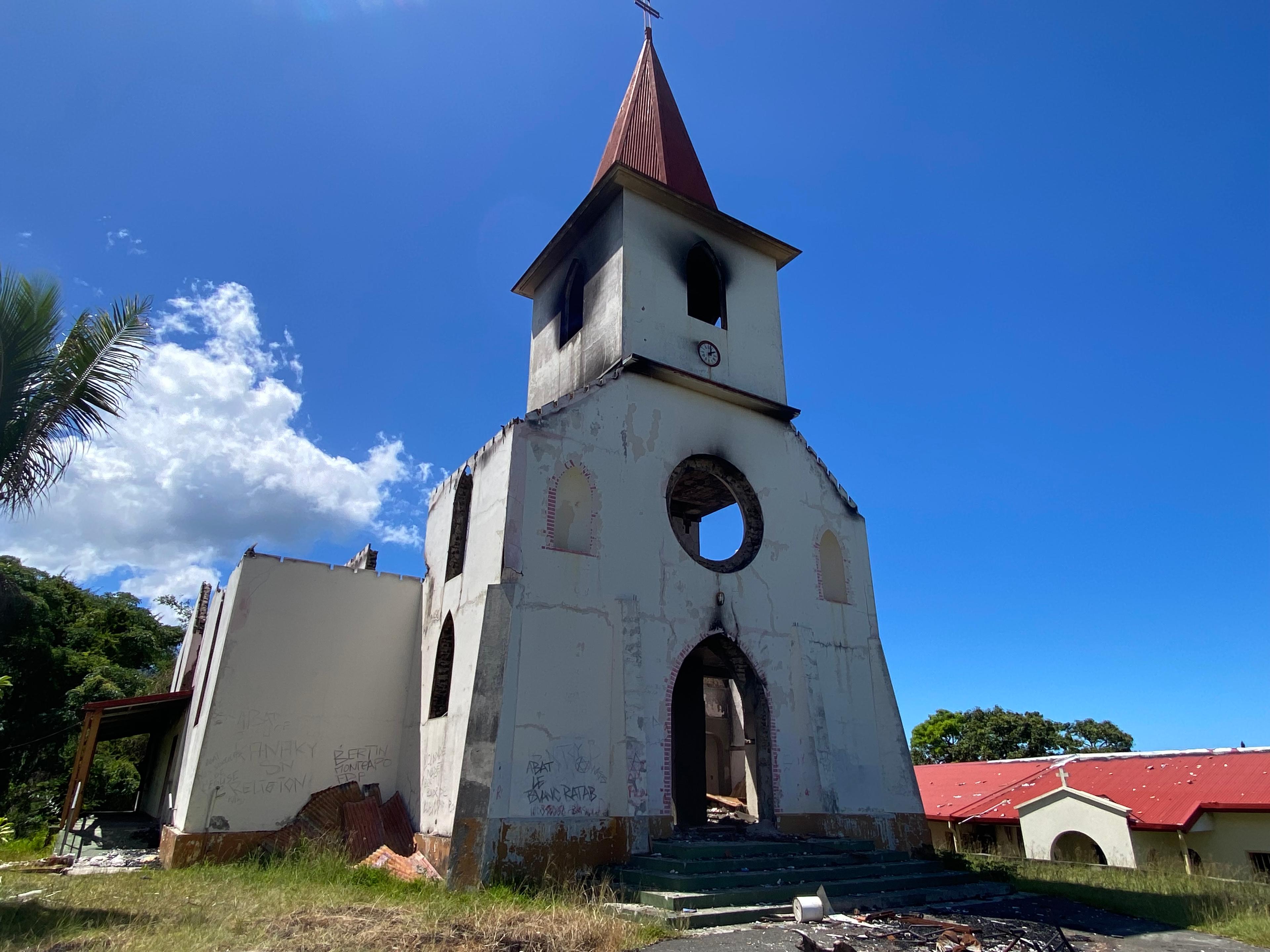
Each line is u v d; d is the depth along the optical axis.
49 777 29.23
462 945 7.80
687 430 17.59
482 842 11.71
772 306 21.00
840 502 19.64
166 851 15.43
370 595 17.59
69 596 37.31
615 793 13.38
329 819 15.21
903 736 17.64
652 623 15.11
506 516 14.06
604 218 19.75
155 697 18.70
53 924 8.39
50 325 10.65
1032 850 26.80
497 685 12.71
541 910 9.94
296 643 16.41
